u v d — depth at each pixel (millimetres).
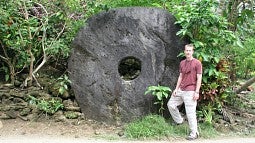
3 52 6555
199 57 5727
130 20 5863
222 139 5328
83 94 5961
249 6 7066
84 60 5977
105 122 5852
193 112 5270
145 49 5844
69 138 5234
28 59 6324
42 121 5797
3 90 6250
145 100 5801
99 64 5926
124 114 5812
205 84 5867
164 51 5848
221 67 6035
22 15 6270
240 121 6086
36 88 6324
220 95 6070
